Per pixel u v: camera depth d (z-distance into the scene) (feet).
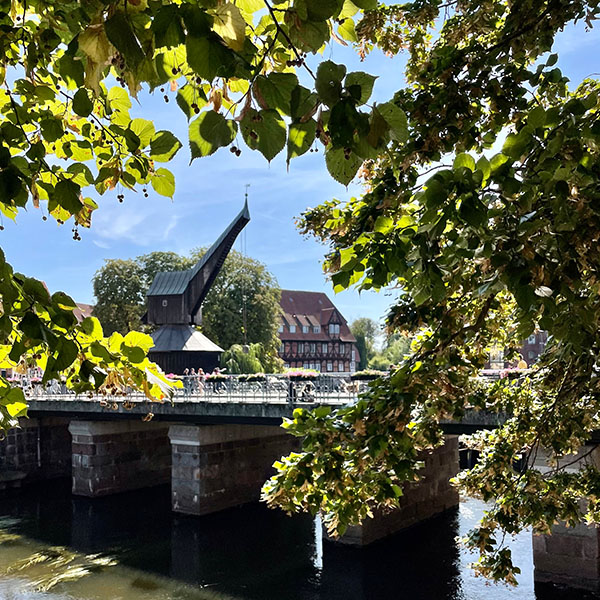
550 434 19.20
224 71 4.45
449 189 9.46
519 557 64.69
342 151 4.96
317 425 13.47
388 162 16.30
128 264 195.11
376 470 13.46
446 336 14.83
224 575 63.72
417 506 78.54
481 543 17.87
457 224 10.90
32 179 7.64
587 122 10.37
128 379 9.57
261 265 205.57
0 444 118.83
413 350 18.54
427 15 18.19
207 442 87.20
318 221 19.77
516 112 15.29
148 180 8.27
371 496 13.43
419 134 15.06
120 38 4.54
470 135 15.02
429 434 14.53
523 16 14.74
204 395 89.71
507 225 10.48
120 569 66.18
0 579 63.26
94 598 57.47
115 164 8.24
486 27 16.46
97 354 8.72
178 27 4.43
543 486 18.48
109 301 191.72
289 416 76.33
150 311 144.25
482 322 14.51
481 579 59.47
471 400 18.62
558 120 10.27
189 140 4.92
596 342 12.79
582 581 53.11
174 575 63.98
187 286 141.90
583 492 20.39
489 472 19.16
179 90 5.74
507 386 22.52
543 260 9.91
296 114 4.73
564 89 16.11
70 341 7.44
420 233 10.27
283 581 61.57
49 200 8.39
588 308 11.07
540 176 10.18
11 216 7.86
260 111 4.71
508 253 9.96
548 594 53.78
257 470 95.14
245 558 69.21
